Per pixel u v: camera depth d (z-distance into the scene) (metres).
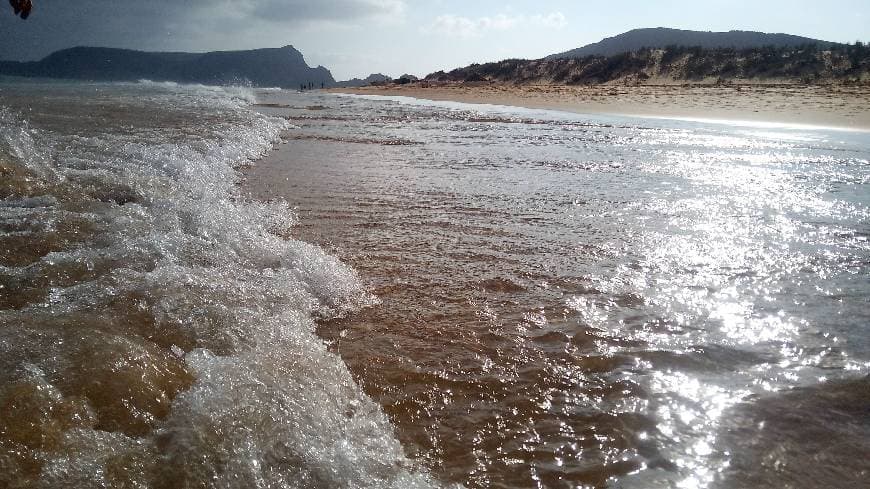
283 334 2.57
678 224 4.87
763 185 6.69
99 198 4.19
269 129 10.18
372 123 13.71
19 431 1.54
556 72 44.59
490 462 1.89
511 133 12.12
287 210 4.91
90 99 13.49
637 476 1.85
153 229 3.66
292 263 3.50
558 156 8.67
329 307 3.03
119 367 1.91
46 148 5.57
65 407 1.67
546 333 2.82
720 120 16.92
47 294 2.58
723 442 2.02
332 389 2.19
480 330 2.83
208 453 1.63
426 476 1.80
